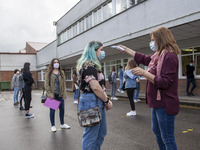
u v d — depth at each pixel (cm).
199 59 906
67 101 1021
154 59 228
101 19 1355
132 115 595
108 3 1267
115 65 1471
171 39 214
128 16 959
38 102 1023
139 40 984
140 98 975
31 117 628
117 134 417
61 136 421
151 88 218
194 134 396
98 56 244
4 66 2595
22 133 454
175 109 203
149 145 347
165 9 755
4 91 2178
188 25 709
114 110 695
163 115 208
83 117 220
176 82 207
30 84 628
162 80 193
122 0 1115
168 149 208
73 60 1986
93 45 238
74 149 346
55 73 457
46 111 738
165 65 201
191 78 868
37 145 371
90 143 223
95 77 221
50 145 369
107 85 1562
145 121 518
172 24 728
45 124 532
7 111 768
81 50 1509
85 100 225
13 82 942
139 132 424
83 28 1650
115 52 1371
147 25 845
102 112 236
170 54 203
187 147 330
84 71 223
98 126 228
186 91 898
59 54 2000
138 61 276
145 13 852
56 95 466
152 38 227
